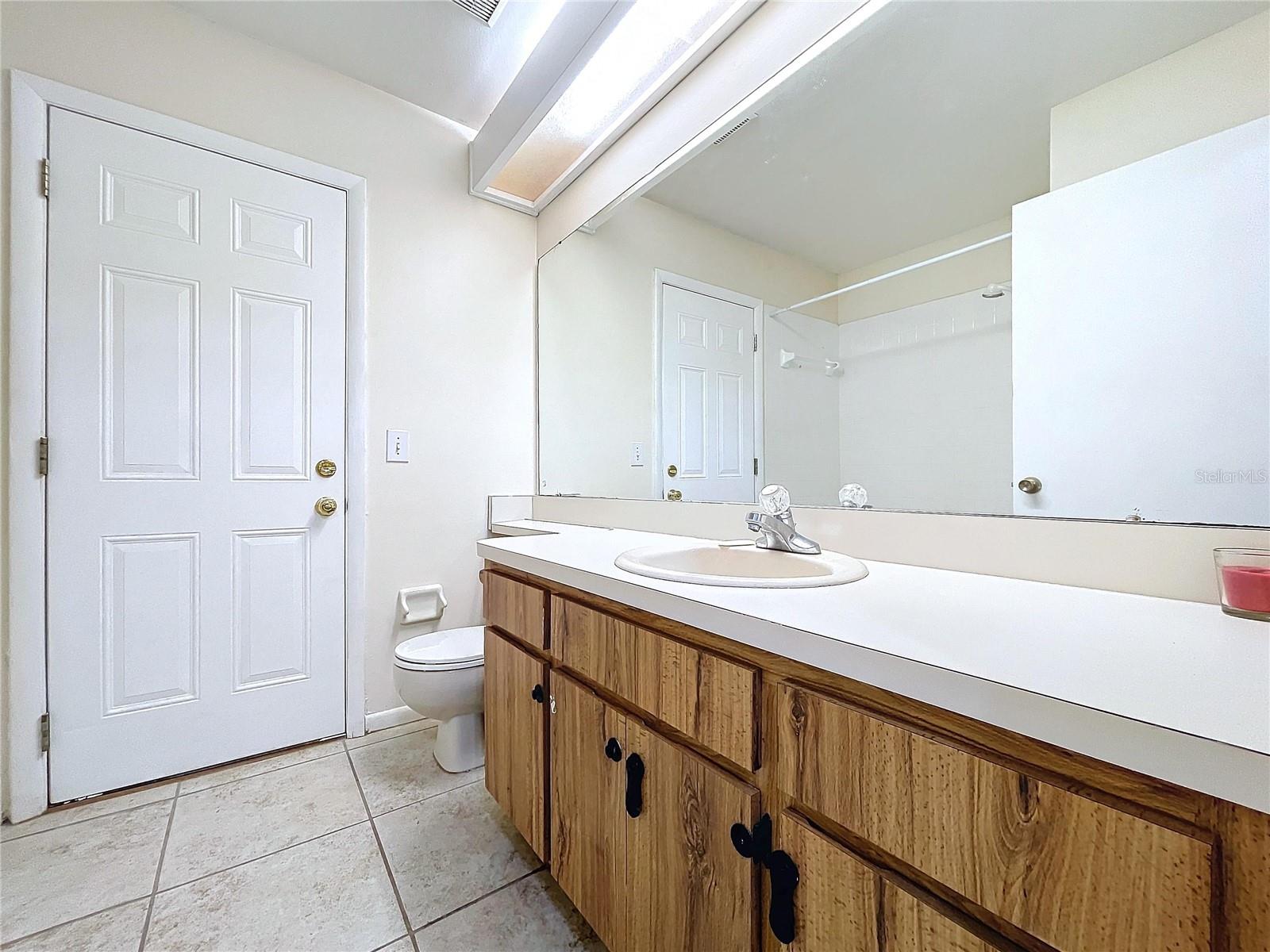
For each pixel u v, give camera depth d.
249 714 1.76
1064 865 0.42
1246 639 0.58
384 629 2.01
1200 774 0.36
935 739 0.50
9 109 1.42
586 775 1.01
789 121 1.35
